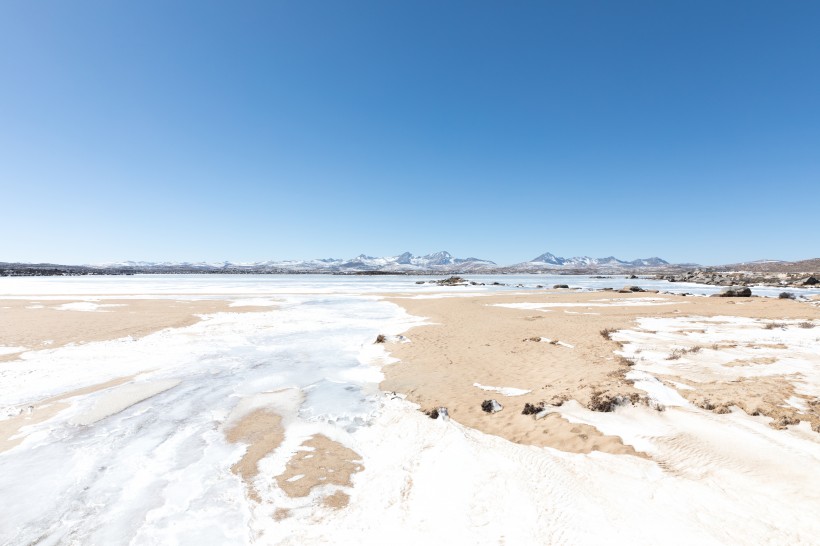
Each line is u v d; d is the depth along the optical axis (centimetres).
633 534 438
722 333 1659
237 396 1030
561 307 2945
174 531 499
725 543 416
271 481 615
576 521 466
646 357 1245
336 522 504
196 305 3238
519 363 1295
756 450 605
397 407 934
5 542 484
